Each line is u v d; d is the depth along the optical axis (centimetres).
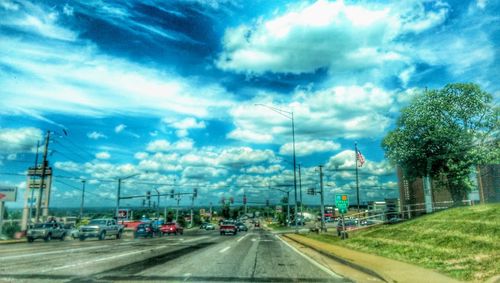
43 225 3422
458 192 3791
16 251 1994
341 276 1213
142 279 1061
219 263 1491
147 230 4166
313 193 6259
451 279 1069
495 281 930
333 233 4441
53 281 1000
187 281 1044
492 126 3684
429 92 3844
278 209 16625
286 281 1096
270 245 2722
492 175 3572
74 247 2345
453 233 1805
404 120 3916
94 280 1029
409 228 2359
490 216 1903
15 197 3825
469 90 3706
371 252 1967
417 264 1409
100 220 3800
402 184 6656
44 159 4225
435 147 3788
